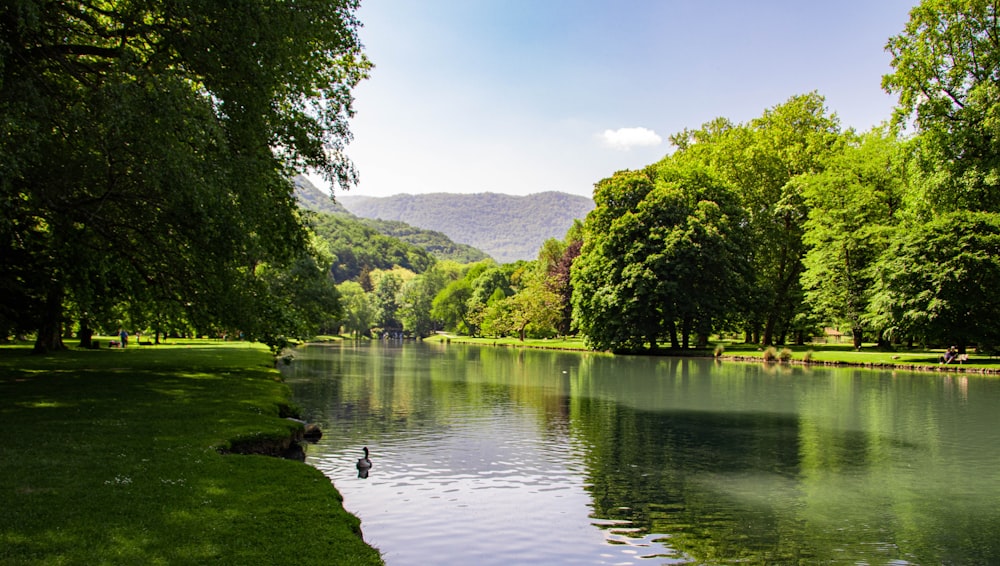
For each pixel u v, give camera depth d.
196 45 14.23
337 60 23.03
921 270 39.84
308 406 22.59
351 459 14.32
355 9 19.94
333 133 21.52
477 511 10.75
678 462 14.46
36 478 8.71
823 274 50.72
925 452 15.65
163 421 13.42
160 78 13.17
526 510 10.85
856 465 14.30
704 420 20.22
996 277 38.47
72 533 6.84
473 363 47.38
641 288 53.78
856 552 9.11
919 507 11.26
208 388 19.52
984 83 34.62
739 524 10.27
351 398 24.84
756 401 24.88
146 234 16.59
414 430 17.95
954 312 39.31
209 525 7.48
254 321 19.98
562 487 12.30
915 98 37.53
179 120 12.71
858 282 49.19
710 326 55.06
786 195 56.34
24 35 12.67
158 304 22.55
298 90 18.97
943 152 36.19
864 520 10.52
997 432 18.42
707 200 57.59
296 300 46.62
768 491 12.21
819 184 49.59
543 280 94.12
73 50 14.63
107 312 27.39
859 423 19.81
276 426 14.09
